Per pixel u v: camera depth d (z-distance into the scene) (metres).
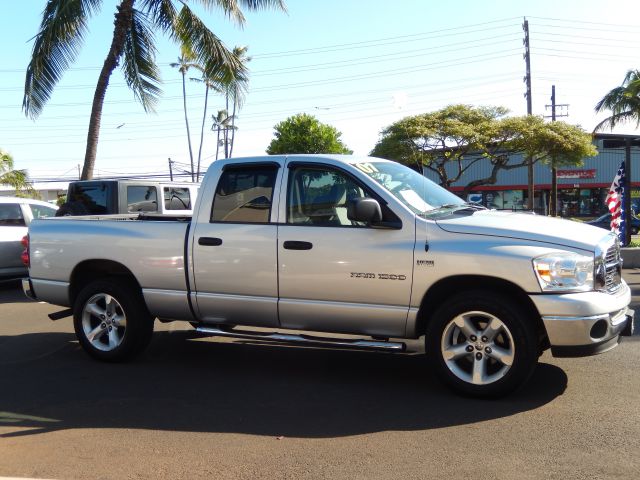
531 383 5.37
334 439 4.27
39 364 6.39
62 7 14.71
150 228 6.07
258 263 5.55
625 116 29.28
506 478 3.62
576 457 3.88
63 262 6.47
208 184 5.89
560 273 4.69
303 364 6.24
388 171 5.79
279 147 41.91
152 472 3.82
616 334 4.87
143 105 17.42
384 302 5.17
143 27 16.69
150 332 6.38
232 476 3.74
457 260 4.90
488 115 27.52
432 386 5.42
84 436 4.41
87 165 16.05
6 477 3.77
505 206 50.66
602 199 49.91
